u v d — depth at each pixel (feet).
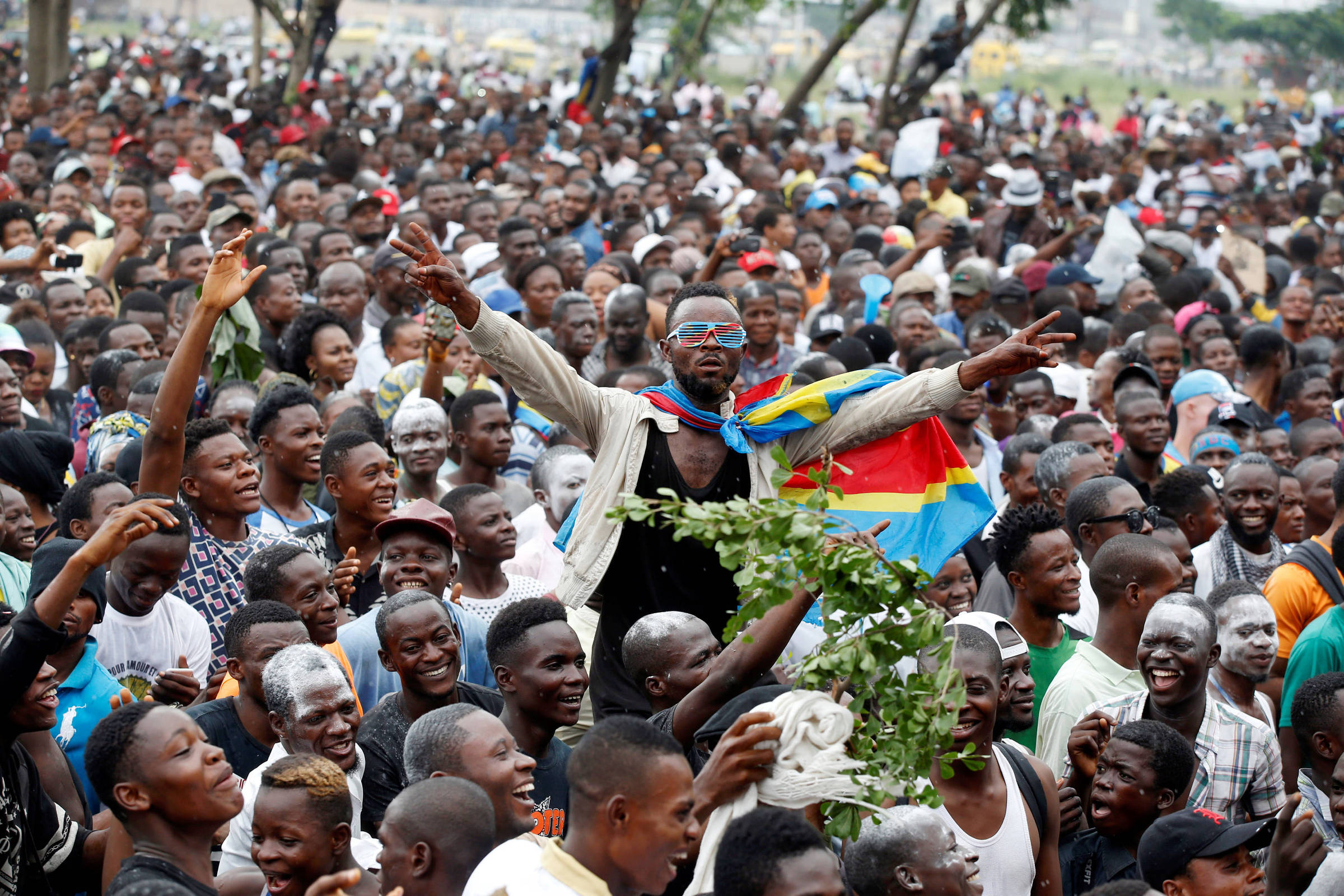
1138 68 212.43
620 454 17.30
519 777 14.16
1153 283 44.50
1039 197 53.78
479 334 16.57
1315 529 26.04
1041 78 204.44
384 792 16.42
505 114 84.38
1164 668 17.40
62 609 13.92
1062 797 16.62
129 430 25.57
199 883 13.26
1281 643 21.99
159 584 18.97
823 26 190.19
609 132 69.97
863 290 38.93
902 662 15.31
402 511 19.74
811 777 12.19
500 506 21.86
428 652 16.70
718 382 17.16
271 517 23.12
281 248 36.70
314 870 13.08
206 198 53.26
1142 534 21.38
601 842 11.73
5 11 193.36
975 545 25.32
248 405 25.40
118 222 44.88
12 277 38.45
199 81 108.99
